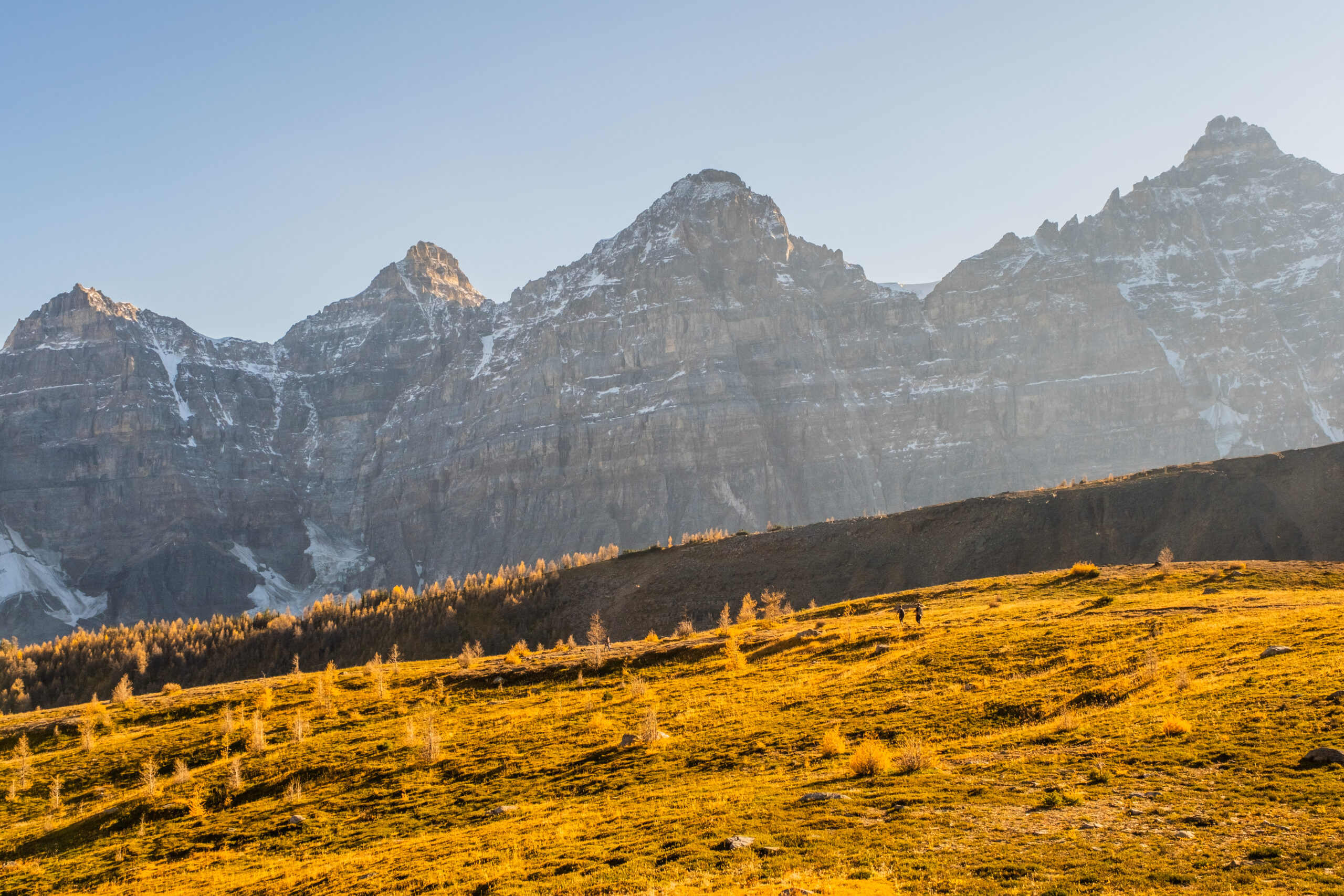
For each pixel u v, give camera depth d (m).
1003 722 49.41
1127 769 35.31
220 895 44.53
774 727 55.81
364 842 50.53
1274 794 30.45
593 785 50.72
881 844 30.25
